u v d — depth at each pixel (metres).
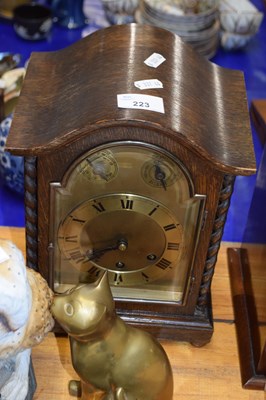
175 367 1.00
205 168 0.83
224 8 1.81
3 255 0.69
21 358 0.82
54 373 0.97
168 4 1.67
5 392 0.82
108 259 0.95
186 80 0.90
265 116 1.55
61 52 0.99
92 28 1.90
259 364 0.97
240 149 0.86
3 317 0.68
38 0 1.93
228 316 1.07
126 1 1.81
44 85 0.93
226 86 0.97
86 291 0.78
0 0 1.87
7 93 1.45
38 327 0.74
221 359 1.01
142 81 0.85
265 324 0.97
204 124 0.85
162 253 0.94
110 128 0.80
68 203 0.89
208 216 0.88
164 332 1.01
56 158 0.83
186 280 0.96
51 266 0.95
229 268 1.14
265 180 1.05
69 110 0.85
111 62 0.89
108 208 0.89
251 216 1.13
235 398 0.97
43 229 0.91
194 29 1.67
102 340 0.80
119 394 0.82
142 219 0.90
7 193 1.41
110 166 0.84
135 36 0.93
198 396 0.96
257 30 1.86
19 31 1.80
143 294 0.99
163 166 0.84
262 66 1.84
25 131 0.85
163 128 0.79
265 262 1.00
